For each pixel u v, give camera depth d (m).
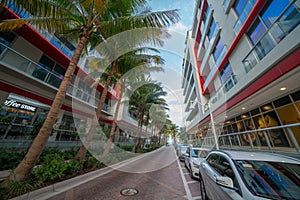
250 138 5.74
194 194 3.47
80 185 3.83
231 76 8.38
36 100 7.72
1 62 5.80
